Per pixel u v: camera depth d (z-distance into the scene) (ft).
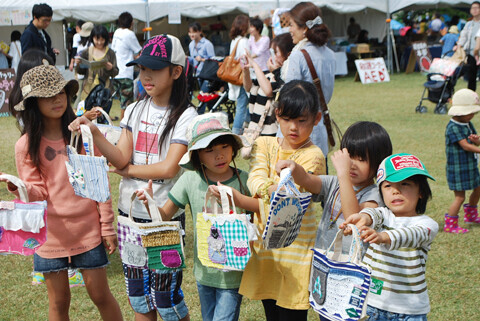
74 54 45.34
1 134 33.40
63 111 9.80
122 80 34.30
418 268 8.03
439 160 25.40
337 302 7.45
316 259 7.89
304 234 9.11
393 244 7.48
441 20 70.49
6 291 13.66
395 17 77.97
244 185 9.50
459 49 38.11
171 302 9.77
